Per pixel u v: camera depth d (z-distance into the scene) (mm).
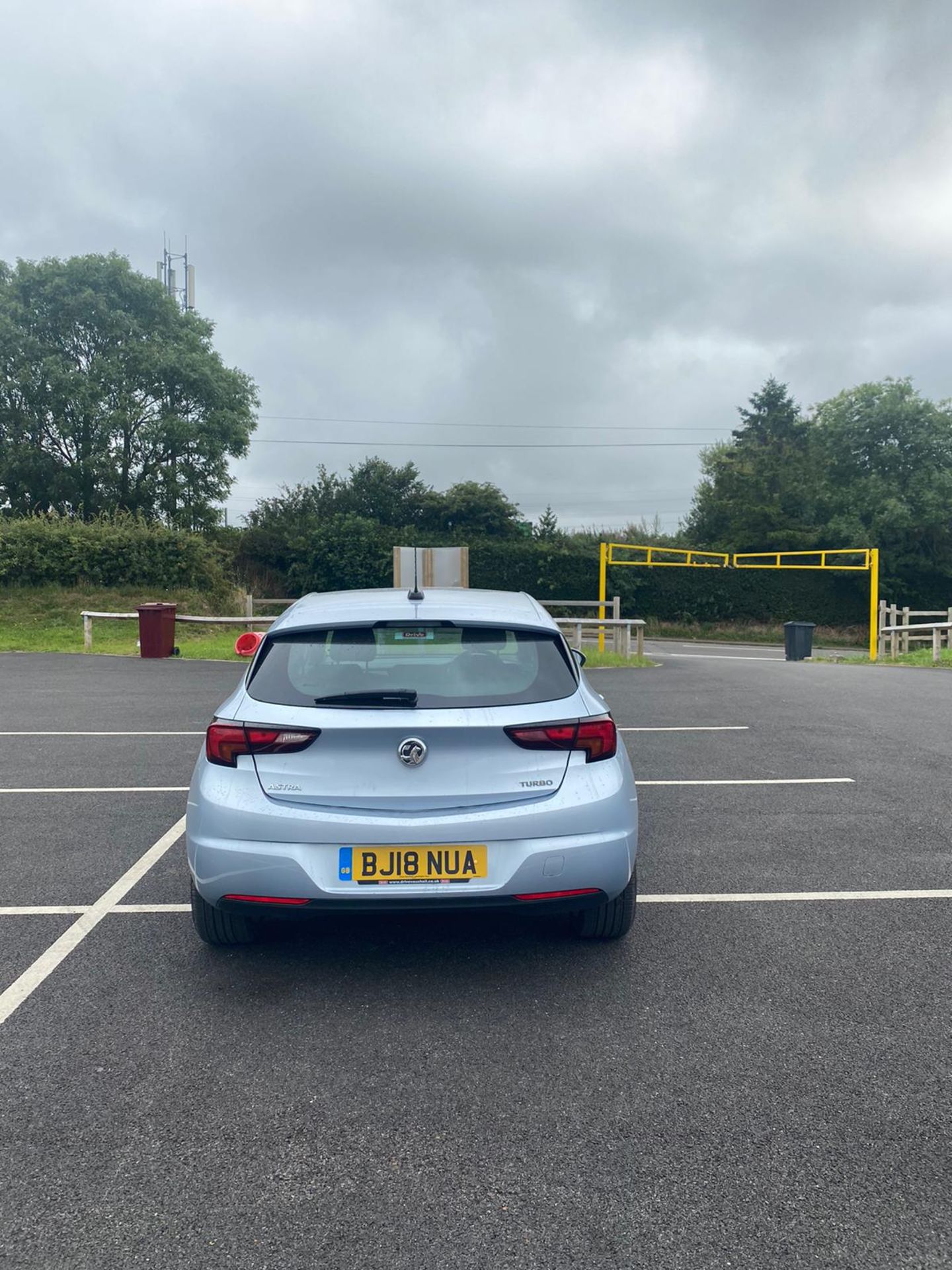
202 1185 2490
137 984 3748
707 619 43844
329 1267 2189
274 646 3957
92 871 5156
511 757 3623
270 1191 2463
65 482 42031
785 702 11867
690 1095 2922
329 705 3639
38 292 42812
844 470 54594
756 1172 2535
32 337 42250
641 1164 2574
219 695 12289
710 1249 2242
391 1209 2391
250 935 4020
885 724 10031
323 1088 2971
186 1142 2688
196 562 28484
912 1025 3369
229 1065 3115
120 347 43094
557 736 3658
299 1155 2623
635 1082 2998
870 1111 2830
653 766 7789
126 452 43625
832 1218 2352
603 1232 2301
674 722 10188
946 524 49188
